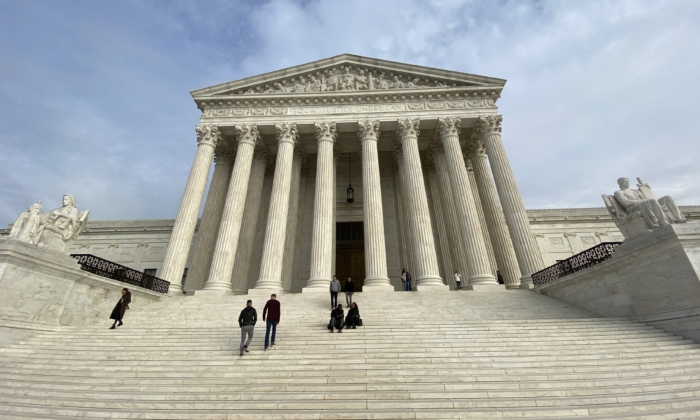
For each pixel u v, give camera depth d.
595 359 9.67
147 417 7.11
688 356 9.72
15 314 12.20
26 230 13.30
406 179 25.53
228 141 30.62
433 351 10.52
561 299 17.55
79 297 14.81
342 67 30.31
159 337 12.52
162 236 37.72
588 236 37.44
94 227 38.34
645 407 7.05
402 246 30.91
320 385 8.52
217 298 19.80
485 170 29.30
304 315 15.73
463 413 6.89
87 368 9.87
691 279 11.05
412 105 28.20
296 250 31.22
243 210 27.20
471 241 22.84
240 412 7.32
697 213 36.75
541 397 7.68
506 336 11.78
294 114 28.34
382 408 7.28
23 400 7.93
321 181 25.23
